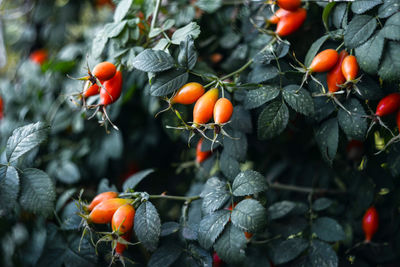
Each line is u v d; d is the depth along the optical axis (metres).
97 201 0.42
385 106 0.41
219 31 0.50
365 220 0.46
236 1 0.49
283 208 0.45
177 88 0.41
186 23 0.48
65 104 0.53
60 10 0.64
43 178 0.41
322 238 0.44
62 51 0.56
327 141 0.42
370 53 0.40
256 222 0.40
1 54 0.74
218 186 0.42
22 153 0.41
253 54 0.47
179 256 0.42
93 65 0.47
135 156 0.55
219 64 0.50
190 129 0.41
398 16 0.40
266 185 0.41
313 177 0.51
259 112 0.44
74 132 0.53
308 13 0.45
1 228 0.46
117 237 0.40
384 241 0.46
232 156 0.44
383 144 0.44
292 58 0.45
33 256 0.46
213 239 0.40
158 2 0.45
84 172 0.53
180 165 0.52
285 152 0.51
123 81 0.46
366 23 0.41
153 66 0.41
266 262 0.44
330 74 0.41
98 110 0.43
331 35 0.42
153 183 0.51
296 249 0.44
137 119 0.54
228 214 0.41
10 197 0.40
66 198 0.47
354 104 0.41
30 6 0.67
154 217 0.40
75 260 0.43
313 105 0.42
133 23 0.45
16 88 0.58
